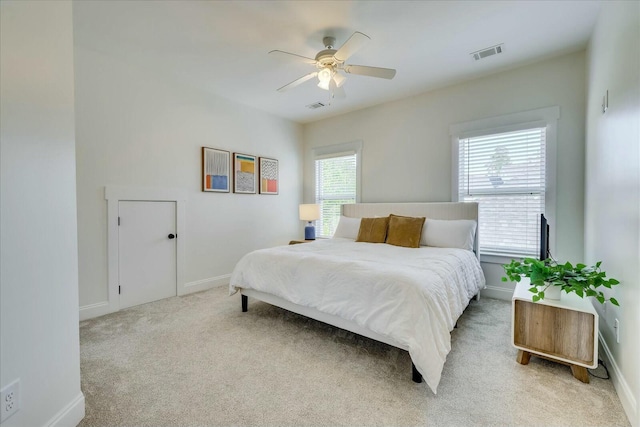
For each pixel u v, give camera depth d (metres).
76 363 1.37
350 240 3.74
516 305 1.90
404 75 3.23
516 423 1.37
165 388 1.65
